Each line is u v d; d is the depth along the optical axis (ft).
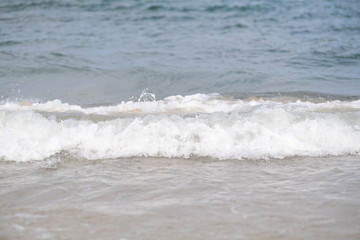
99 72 62.18
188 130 33.32
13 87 56.08
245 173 28.07
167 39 86.17
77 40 83.76
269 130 33.24
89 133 33.17
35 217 21.45
